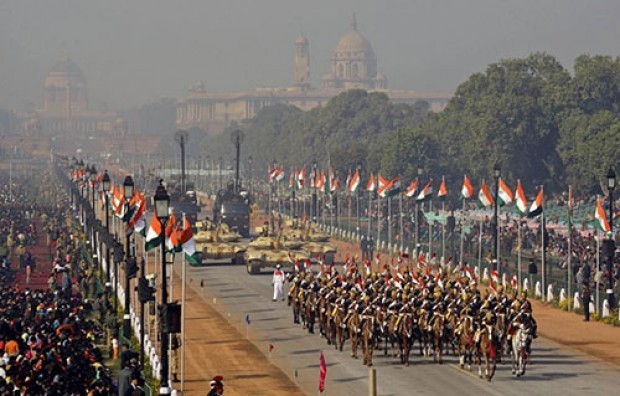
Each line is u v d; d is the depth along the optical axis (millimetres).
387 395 145750
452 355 172750
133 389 134000
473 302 166250
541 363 166625
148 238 180500
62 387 129625
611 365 164875
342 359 171250
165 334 132125
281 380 157750
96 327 189500
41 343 150875
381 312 168750
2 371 136000
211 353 178625
